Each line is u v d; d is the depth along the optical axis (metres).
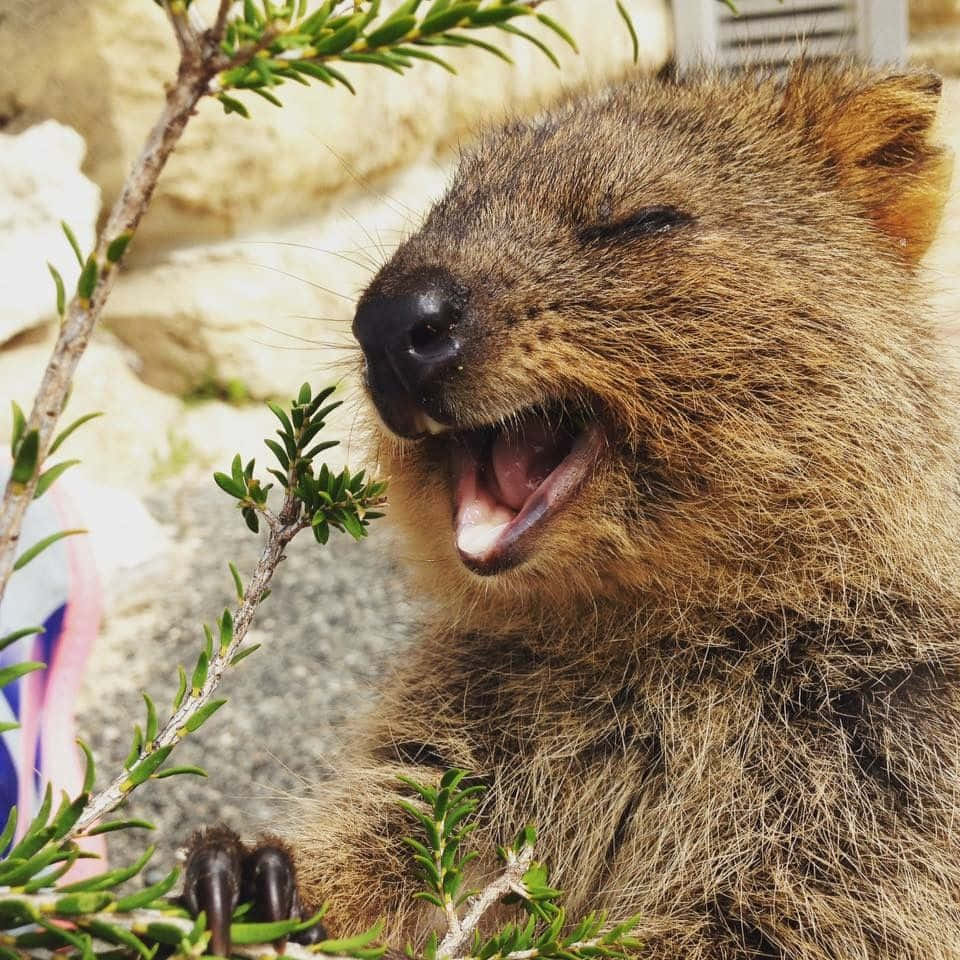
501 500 0.47
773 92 0.52
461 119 1.03
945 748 0.46
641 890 0.47
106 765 0.60
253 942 0.37
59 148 0.78
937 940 0.45
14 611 0.52
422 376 0.46
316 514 0.40
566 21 1.03
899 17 0.93
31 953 0.36
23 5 0.81
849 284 0.48
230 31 0.34
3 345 0.75
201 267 0.89
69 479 0.72
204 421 0.88
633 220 0.48
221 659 0.39
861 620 0.47
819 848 0.46
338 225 0.95
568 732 0.48
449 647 0.51
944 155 0.51
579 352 0.46
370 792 0.48
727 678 0.47
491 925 0.48
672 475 0.47
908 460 0.48
